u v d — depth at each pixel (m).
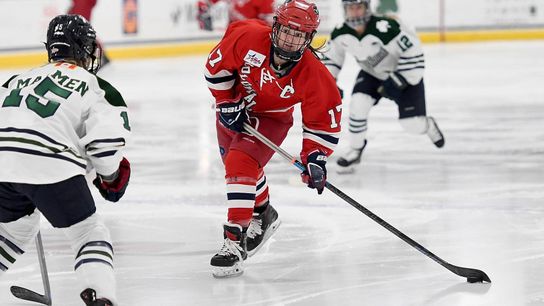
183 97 28.25
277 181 16.73
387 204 14.82
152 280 10.81
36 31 35.94
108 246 8.34
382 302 9.88
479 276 10.45
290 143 20.84
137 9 38.69
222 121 10.95
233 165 10.80
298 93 10.48
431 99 27.05
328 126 10.62
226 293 10.29
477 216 13.89
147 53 39.19
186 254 12.01
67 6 36.16
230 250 10.84
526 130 21.88
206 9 33.38
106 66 36.19
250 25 10.73
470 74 32.59
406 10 43.22
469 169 17.66
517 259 11.51
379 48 16.69
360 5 16.16
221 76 10.79
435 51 40.44
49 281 10.72
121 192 9.05
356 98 17.39
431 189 15.93
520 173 17.17
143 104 26.89
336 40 16.94
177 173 17.58
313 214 14.15
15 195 8.41
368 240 12.58
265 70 10.41
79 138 8.51
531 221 13.52
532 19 44.06
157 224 13.62
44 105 8.31
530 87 29.22
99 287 8.07
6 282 10.71
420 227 13.29
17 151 8.13
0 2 35.34
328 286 10.52
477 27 43.97
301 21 9.78
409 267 11.24
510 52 39.47
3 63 35.69
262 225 11.73
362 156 19.28
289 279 10.82
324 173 10.59
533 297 9.94
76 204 8.29
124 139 8.39
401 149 19.97
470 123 22.98
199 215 14.20
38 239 9.60
